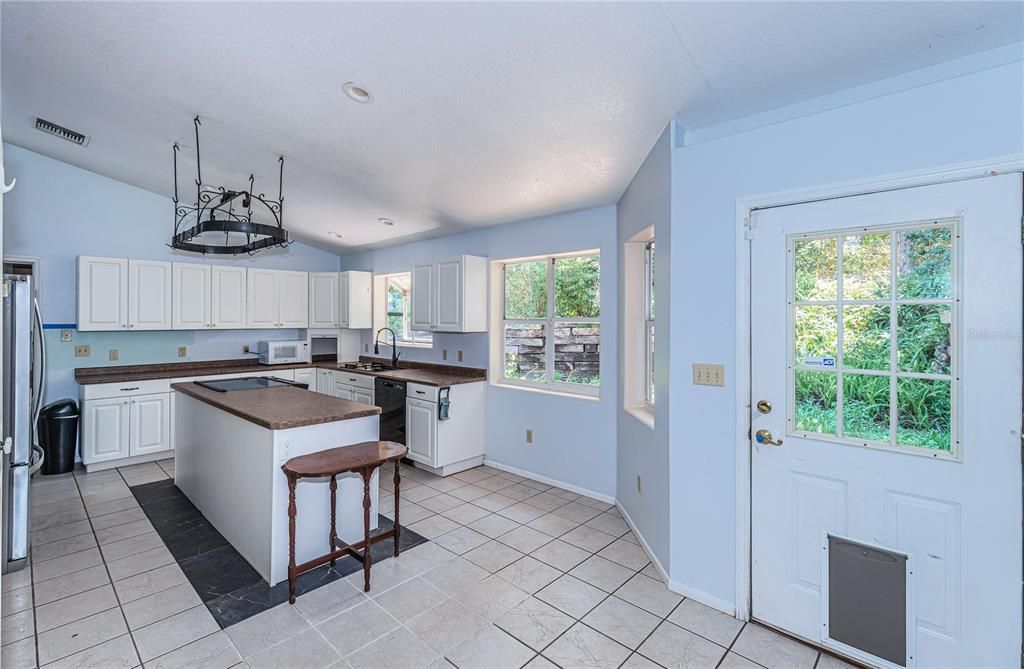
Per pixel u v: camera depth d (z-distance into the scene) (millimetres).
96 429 4227
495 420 4426
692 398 2334
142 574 2562
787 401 2074
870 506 1900
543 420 4020
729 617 2211
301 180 3881
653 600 2340
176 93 2787
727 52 1883
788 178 2041
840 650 1962
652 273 3387
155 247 4898
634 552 2818
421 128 2812
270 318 5512
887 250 1851
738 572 2201
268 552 2480
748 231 2150
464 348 4734
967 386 1707
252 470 2650
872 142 1855
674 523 2410
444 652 1975
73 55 2559
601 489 3625
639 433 2961
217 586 2449
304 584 2467
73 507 3463
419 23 1975
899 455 1839
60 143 3939
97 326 4375
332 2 1920
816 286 2006
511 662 1916
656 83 2125
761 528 2146
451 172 3320
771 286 2102
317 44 2191
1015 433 1640
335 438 2707
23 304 2574
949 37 1714
